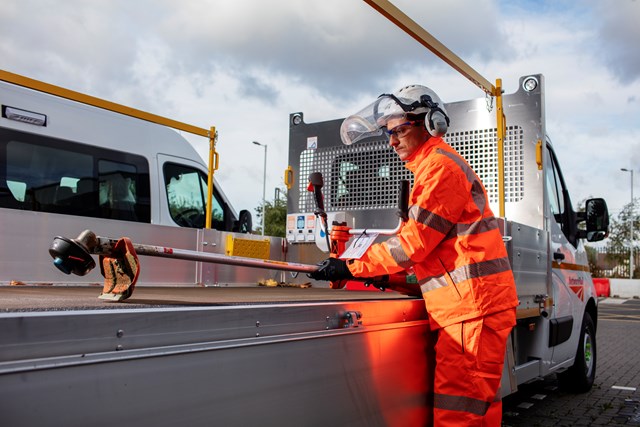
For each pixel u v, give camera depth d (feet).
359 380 7.52
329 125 16.98
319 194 10.78
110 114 22.08
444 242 8.82
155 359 5.04
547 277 14.08
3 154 18.72
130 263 6.59
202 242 14.33
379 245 8.87
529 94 14.39
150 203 22.85
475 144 14.83
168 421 5.11
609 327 45.83
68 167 20.45
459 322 8.52
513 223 11.89
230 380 5.72
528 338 14.40
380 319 8.21
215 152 19.11
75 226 11.89
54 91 15.03
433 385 9.29
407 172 15.39
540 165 14.10
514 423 16.66
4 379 4.03
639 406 18.79
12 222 10.98
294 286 16.08
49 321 4.35
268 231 114.73
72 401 4.42
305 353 6.64
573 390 20.40
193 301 7.52
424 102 9.57
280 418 6.26
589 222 18.48
